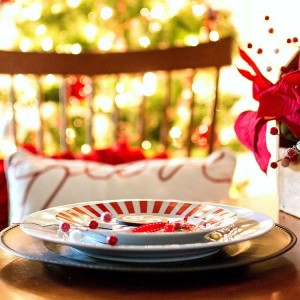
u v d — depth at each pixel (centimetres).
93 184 160
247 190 251
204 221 92
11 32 247
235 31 252
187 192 163
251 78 105
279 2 206
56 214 93
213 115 183
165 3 248
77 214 97
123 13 245
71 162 166
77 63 177
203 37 252
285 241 93
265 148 103
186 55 180
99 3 243
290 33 195
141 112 191
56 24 241
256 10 233
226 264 81
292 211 118
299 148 101
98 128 245
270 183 233
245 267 86
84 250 84
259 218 94
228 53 179
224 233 90
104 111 245
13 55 173
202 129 248
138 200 103
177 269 78
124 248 79
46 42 241
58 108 241
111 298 76
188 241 84
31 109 241
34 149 177
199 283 80
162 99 247
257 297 77
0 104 241
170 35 249
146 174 163
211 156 172
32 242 91
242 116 108
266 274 83
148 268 79
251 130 104
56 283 81
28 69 174
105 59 178
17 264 87
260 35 227
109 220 92
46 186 158
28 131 242
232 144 246
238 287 79
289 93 96
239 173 259
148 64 180
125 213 101
